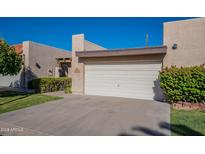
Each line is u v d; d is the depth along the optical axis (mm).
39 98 9789
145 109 7215
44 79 12891
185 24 8570
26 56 15719
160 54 9398
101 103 8562
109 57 10930
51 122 5504
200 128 4797
